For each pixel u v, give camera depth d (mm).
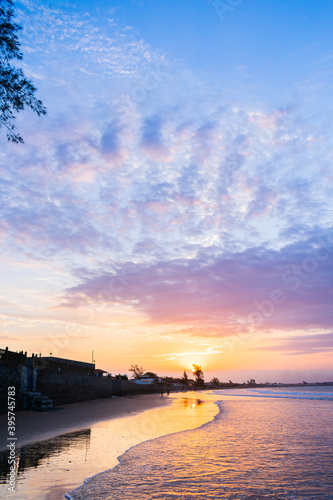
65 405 30141
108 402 38875
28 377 23906
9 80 8039
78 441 12742
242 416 27375
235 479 8203
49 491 6836
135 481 7844
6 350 19641
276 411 32875
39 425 16625
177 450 12102
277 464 9945
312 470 9203
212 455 11234
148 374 127562
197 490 7223
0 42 7789
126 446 12547
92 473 8359
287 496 6926
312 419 24641
